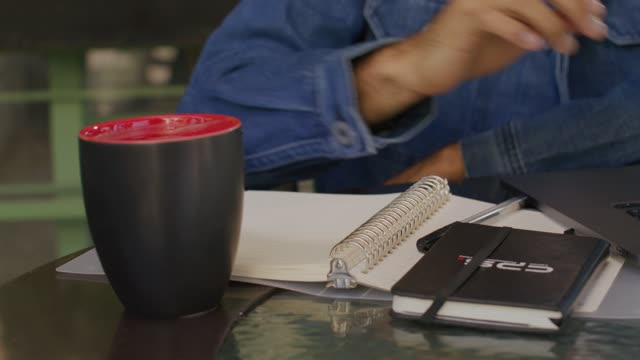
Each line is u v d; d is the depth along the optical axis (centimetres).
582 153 117
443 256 64
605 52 136
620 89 133
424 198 77
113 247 58
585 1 88
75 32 232
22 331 59
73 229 239
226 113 118
